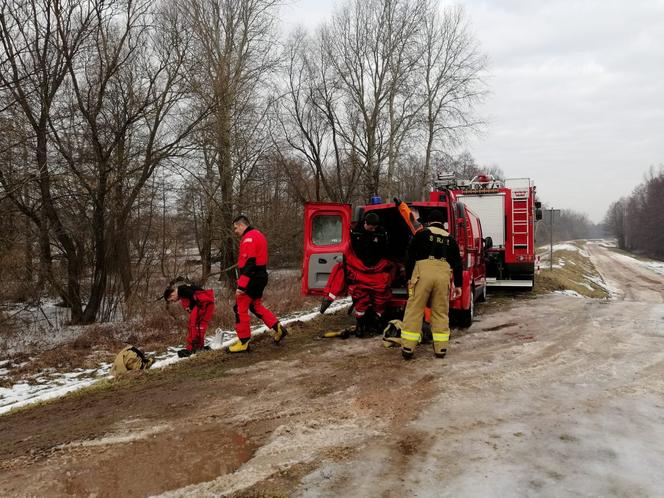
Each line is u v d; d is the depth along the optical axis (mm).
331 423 4086
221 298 13461
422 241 6078
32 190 9875
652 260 66062
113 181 11000
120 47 10836
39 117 9789
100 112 10914
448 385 4969
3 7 8977
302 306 12211
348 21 25109
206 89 12648
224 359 6555
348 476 3180
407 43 24797
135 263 12641
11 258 9289
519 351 6309
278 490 3041
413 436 3758
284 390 5051
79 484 3240
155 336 9430
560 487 2959
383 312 7699
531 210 13156
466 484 3020
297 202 21625
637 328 7633
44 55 9586
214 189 15148
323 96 24797
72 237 10898
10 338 9328
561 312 9477
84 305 11508
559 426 3873
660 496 2838
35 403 5312
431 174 29047
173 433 4035
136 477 3303
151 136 11336
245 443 3768
